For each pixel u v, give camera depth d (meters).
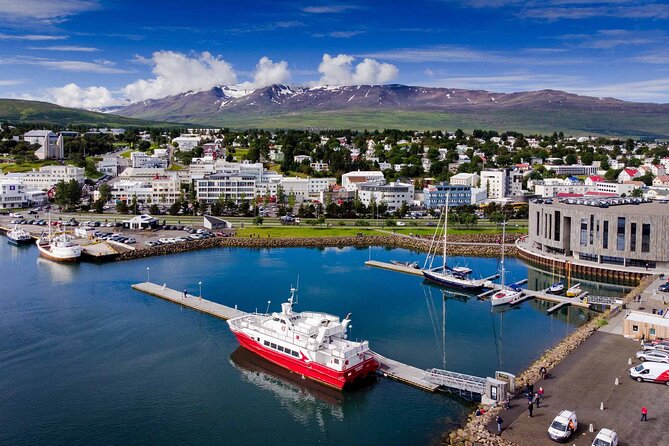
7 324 161.00
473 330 160.88
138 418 110.00
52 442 101.31
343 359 118.62
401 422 106.81
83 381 125.38
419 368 131.62
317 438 102.75
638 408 96.50
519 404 99.94
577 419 93.06
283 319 134.00
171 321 164.62
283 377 128.12
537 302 193.38
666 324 126.81
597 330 137.12
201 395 119.56
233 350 143.38
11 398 117.38
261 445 100.94
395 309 181.88
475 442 88.50
